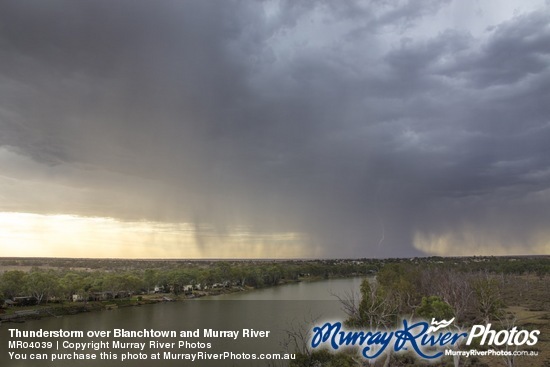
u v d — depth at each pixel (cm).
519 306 12500
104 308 16062
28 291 14738
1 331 11331
